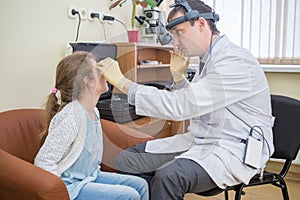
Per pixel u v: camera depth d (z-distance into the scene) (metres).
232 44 1.40
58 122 1.24
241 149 1.30
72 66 1.28
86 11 2.10
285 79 2.63
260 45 2.66
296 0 2.50
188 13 1.29
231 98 1.27
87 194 1.28
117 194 1.27
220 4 2.74
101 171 1.54
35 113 1.58
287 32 2.56
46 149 1.20
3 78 1.62
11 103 1.67
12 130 1.45
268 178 1.51
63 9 1.92
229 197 2.25
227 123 1.33
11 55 1.65
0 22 1.58
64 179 1.25
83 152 1.30
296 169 2.60
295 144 1.57
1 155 1.16
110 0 2.31
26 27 1.71
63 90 1.30
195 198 2.22
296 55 2.56
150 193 1.32
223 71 1.26
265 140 1.37
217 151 1.29
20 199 1.04
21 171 1.07
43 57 1.82
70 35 1.99
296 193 2.32
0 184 1.07
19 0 1.66
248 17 2.67
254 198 2.23
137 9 2.56
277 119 1.62
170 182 1.18
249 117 1.34
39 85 1.81
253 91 1.33
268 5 2.59
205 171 1.24
